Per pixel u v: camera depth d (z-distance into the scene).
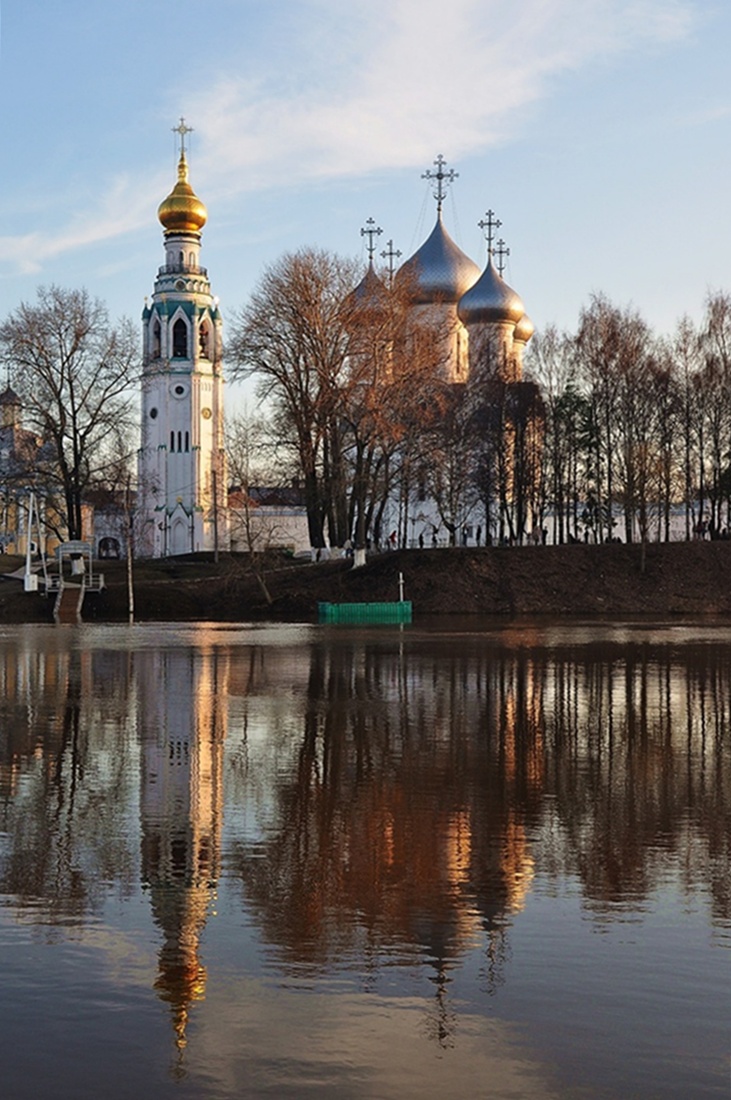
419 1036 8.33
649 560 73.81
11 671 32.59
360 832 14.27
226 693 27.72
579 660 36.47
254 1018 8.61
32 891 11.70
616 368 79.44
